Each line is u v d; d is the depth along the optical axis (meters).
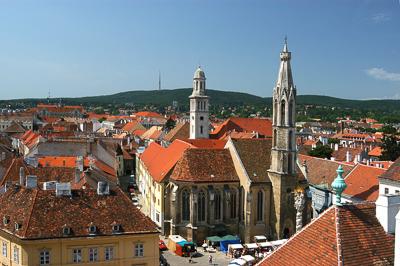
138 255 71.38
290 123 105.81
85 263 68.44
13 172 101.50
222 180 109.06
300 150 199.50
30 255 65.62
